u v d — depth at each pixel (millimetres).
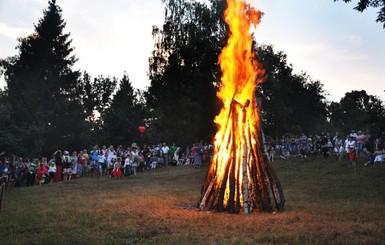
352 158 25688
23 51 57719
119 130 46125
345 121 92562
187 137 43375
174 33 47656
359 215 10938
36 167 28234
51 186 23938
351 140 26266
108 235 8758
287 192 17672
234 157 12461
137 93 75938
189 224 9758
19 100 49562
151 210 11906
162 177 27094
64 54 60000
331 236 8172
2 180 14852
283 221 10070
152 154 35594
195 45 44219
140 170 33219
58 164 29312
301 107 67438
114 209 12250
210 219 10344
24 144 39250
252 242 7918
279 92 50438
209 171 13312
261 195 12211
